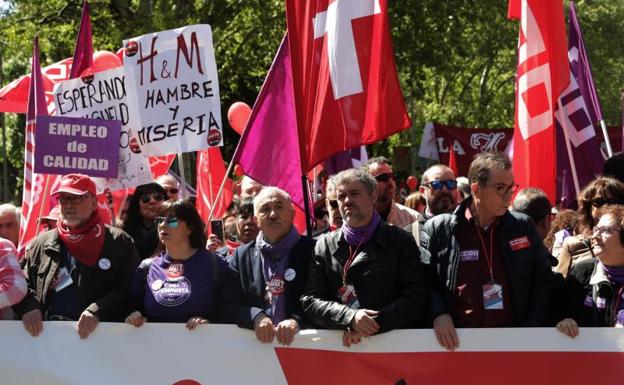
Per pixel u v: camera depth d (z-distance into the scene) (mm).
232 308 4844
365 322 4438
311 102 5738
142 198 6402
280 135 5965
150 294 4902
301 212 7008
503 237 4535
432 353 4652
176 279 4871
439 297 4613
